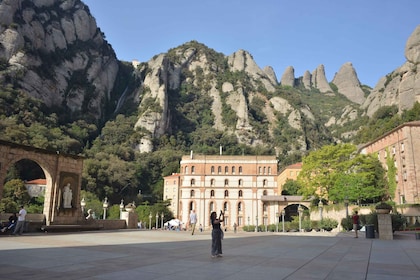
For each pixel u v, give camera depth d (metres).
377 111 137.00
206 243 19.05
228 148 182.12
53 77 162.88
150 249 15.41
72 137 148.75
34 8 170.38
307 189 75.25
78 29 193.50
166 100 193.75
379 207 25.53
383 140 75.94
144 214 106.69
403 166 66.81
